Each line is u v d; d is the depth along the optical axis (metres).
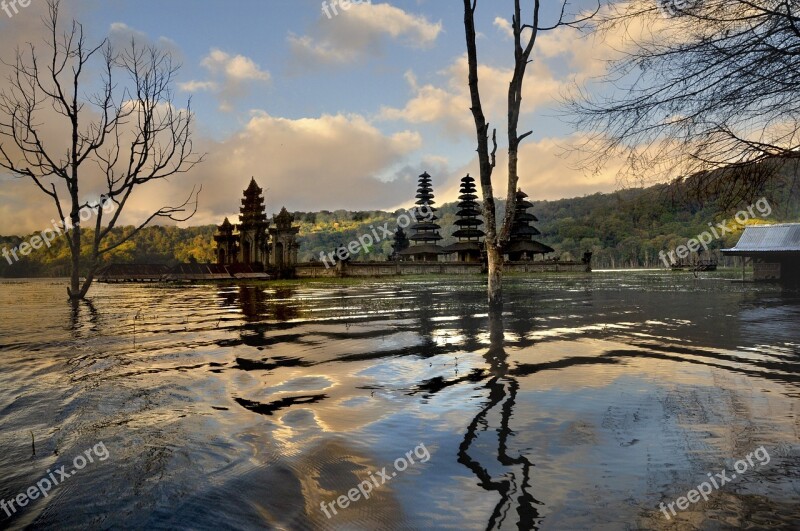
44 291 38.09
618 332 10.59
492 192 16.56
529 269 78.69
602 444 3.87
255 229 69.44
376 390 5.80
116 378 6.41
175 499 3.01
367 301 20.97
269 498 3.05
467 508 2.91
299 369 7.02
